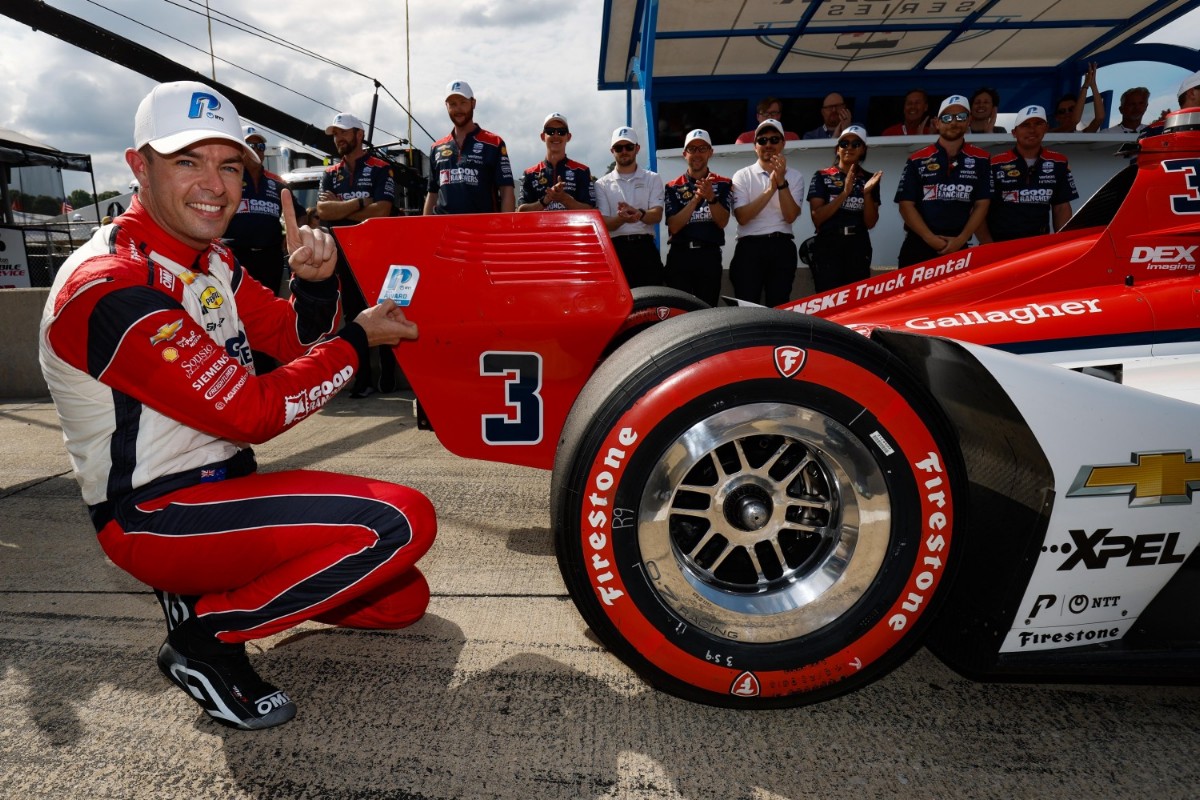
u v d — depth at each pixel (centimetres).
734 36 587
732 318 138
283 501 142
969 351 139
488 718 151
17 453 376
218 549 140
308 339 174
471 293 172
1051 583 146
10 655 178
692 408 133
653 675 143
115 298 126
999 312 203
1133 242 207
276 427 139
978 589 155
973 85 677
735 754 140
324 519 142
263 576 144
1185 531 146
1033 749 141
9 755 141
